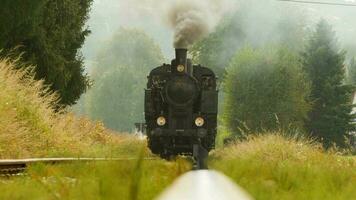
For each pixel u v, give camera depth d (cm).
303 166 2469
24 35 7481
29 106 4903
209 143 6981
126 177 1258
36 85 5466
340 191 1569
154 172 1636
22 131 4259
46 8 8100
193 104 7181
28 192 1245
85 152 5112
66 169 2167
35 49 7875
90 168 2119
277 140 5253
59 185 1333
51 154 4362
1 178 2036
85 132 7831
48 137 4919
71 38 8938
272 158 4659
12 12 6981
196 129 6869
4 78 4784
